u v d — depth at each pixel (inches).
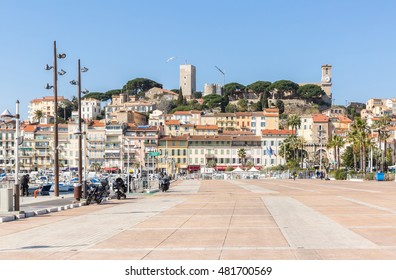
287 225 805.9
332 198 1539.1
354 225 791.1
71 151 6628.9
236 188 2507.4
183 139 6791.3
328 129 7839.6
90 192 1412.4
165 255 535.2
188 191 2215.8
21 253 559.5
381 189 2170.3
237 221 879.1
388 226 770.8
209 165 6692.9
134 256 532.1
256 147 6914.4
